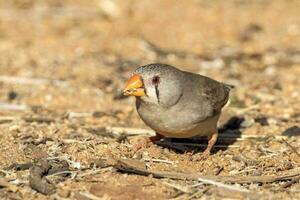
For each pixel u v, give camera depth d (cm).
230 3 2408
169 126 968
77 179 946
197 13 2291
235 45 1962
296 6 2370
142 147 1059
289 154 1057
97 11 2270
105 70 1686
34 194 905
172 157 1036
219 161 1023
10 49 1847
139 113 980
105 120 1280
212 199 891
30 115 1292
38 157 1018
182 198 893
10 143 1081
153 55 1850
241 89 1508
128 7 2339
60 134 1144
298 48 1920
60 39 1977
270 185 940
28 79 1567
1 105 1359
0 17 2167
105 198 891
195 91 970
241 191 908
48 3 2328
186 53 1877
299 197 902
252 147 1097
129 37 2020
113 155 1035
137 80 943
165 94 944
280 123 1245
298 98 1449
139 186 919
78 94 1483
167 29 2122
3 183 923
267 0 2442
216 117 1017
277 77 1641
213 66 1752
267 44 1969
